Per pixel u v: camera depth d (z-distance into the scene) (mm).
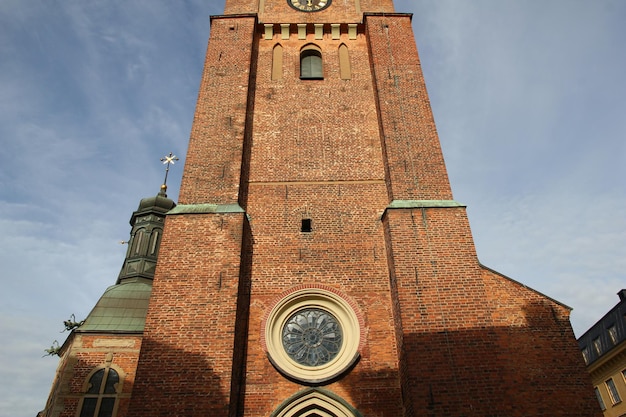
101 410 18016
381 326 14492
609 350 35562
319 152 18422
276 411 13047
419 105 18578
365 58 21641
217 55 20422
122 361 19094
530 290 15039
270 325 14500
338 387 13508
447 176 16547
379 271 15523
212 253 14297
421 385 12414
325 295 15023
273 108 19750
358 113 19641
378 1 24047
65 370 18750
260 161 18078
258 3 23875
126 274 26484
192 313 13227
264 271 15445
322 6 23875
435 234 14875
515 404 13250
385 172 17328
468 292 13844
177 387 12125
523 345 14148
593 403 13281
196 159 16828
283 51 22000
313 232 16359
